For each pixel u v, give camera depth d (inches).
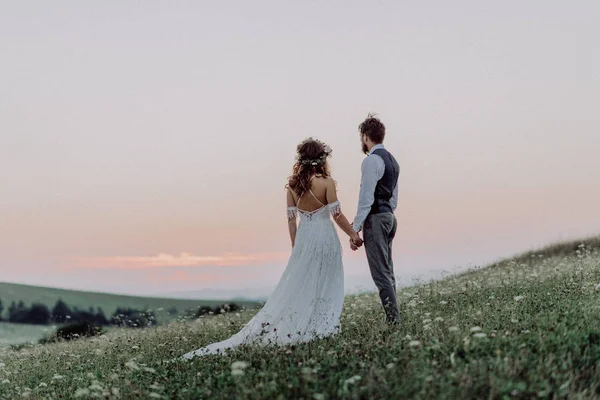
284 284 330.0
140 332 463.5
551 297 325.7
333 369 221.1
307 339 311.6
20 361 396.5
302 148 326.6
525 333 241.9
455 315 309.4
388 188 316.8
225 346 320.8
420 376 195.3
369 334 290.5
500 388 181.5
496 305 322.7
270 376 218.4
